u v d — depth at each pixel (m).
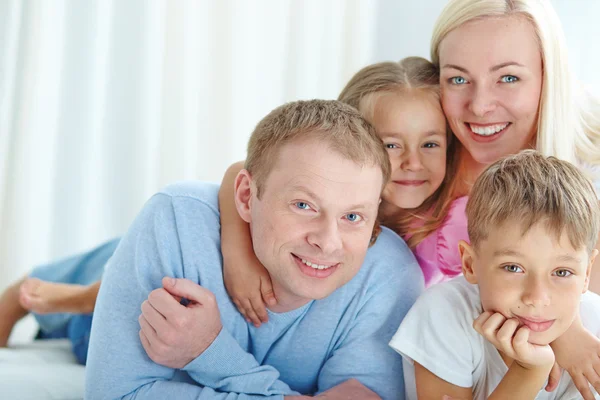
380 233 1.16
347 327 1.07
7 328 1.56
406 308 1.09
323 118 0.98
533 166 0.97
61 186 1.91
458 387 0.99
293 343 1.08
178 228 1.04
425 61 1.29
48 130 1.89
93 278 1.62
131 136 1.91
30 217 1.89
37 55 1.86
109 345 1.00
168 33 1.90
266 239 0.97
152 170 1.92
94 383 0.99
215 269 1.04
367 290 1.07
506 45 1.16
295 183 0.95
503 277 0.93
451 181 1.27
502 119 1.19
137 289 1.01
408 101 1.20
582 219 0.91
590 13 1.60
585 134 1.29
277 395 0.99
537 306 0.90
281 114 1.02
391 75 1.23
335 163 0.95
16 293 1.58
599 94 1.45
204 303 0.97
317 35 1.89
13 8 1.86
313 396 1.01
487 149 1.22
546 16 1.18
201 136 1.92
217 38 1.91
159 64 1.90
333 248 0.94
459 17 1.18
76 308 1.48
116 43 1.90
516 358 0.92
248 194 1.03
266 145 0.99
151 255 1.03
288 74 1.90
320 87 1.89
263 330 1.07
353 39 1.86
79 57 1.88
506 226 0.92
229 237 1.05
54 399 1.17
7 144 1.88
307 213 0.96
